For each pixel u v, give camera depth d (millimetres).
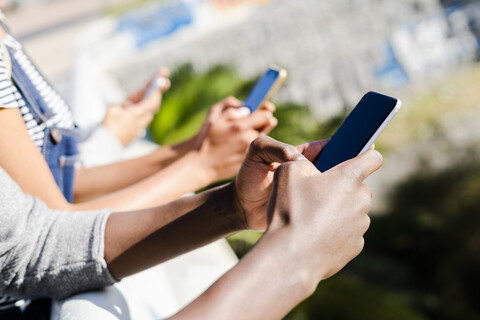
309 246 483
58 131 1024
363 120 679
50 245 699
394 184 8781
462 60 10359
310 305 3326
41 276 698
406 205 8305
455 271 7137
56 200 814
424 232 7699
